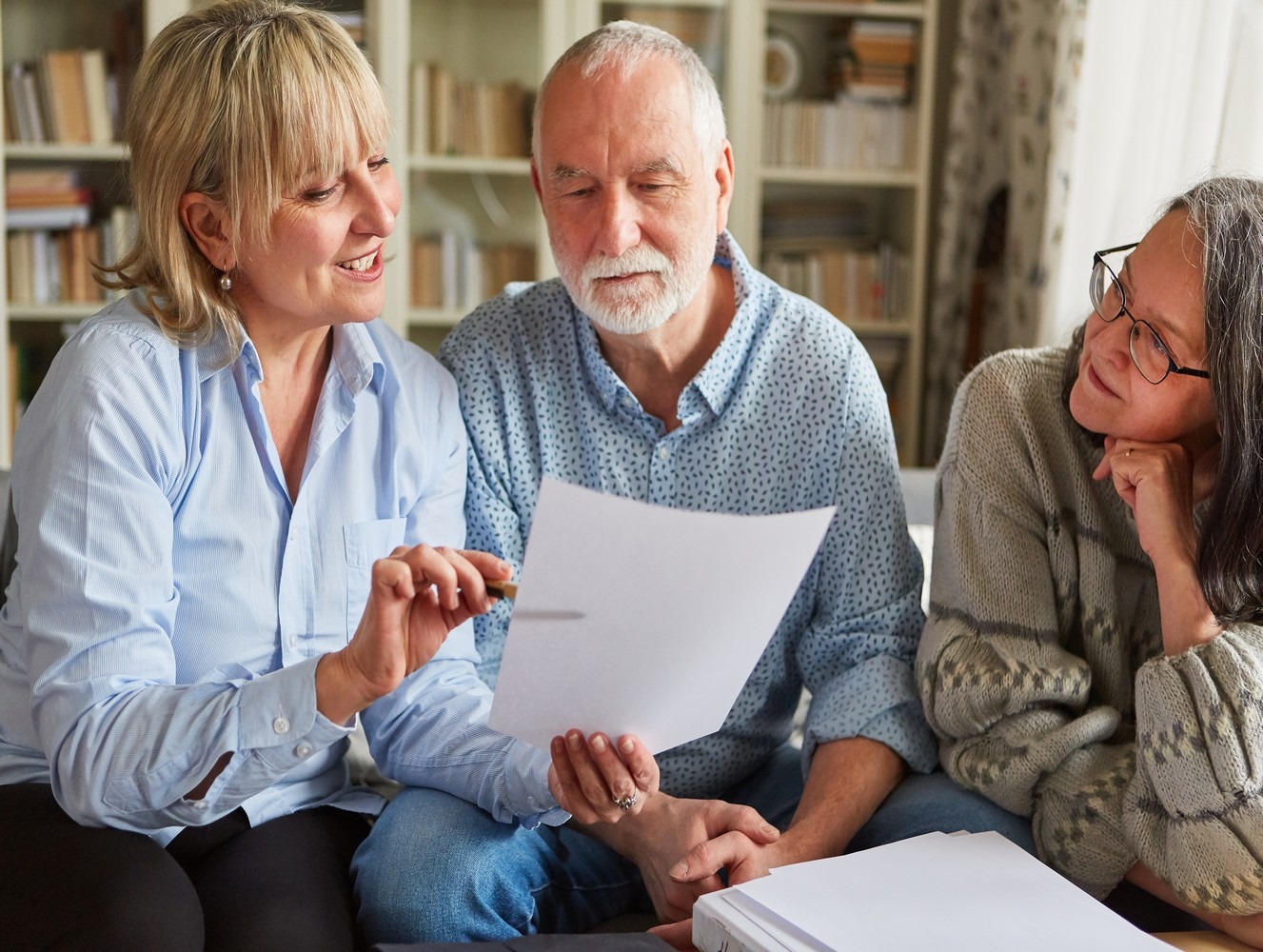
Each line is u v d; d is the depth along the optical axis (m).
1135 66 2.78
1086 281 2.89
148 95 1.20
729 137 3.49
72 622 1.11
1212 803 1.11
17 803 1.16
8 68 3.20
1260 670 1.13
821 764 1.38
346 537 1.31
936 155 3.79
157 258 1.22
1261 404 1.17
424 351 1.46
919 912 1.00
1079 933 0.97
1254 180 1.24
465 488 1.49
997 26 3.42
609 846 1.42
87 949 1.00
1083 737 1.26
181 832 1.23
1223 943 1.11
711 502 1.49
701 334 1.49
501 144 3.42
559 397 1.50
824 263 3.58
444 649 1.39
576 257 1.38
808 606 1.51
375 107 1.22
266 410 1.30
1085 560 1.36
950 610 1.39
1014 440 1.38
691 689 1.08
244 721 1.08
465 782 1.30
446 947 0.94
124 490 1.14
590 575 0.96
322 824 1.32
